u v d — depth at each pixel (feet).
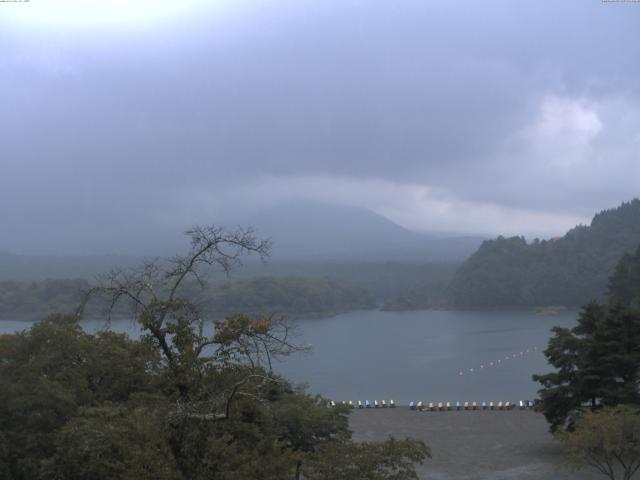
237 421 60.03
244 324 59.00
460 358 404.57
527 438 153.69
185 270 58.13
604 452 107.45
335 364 385.70
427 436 157.89
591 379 135.64
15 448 81.76
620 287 298.56
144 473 51.21
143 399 70.08
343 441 73.87
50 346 95.66
